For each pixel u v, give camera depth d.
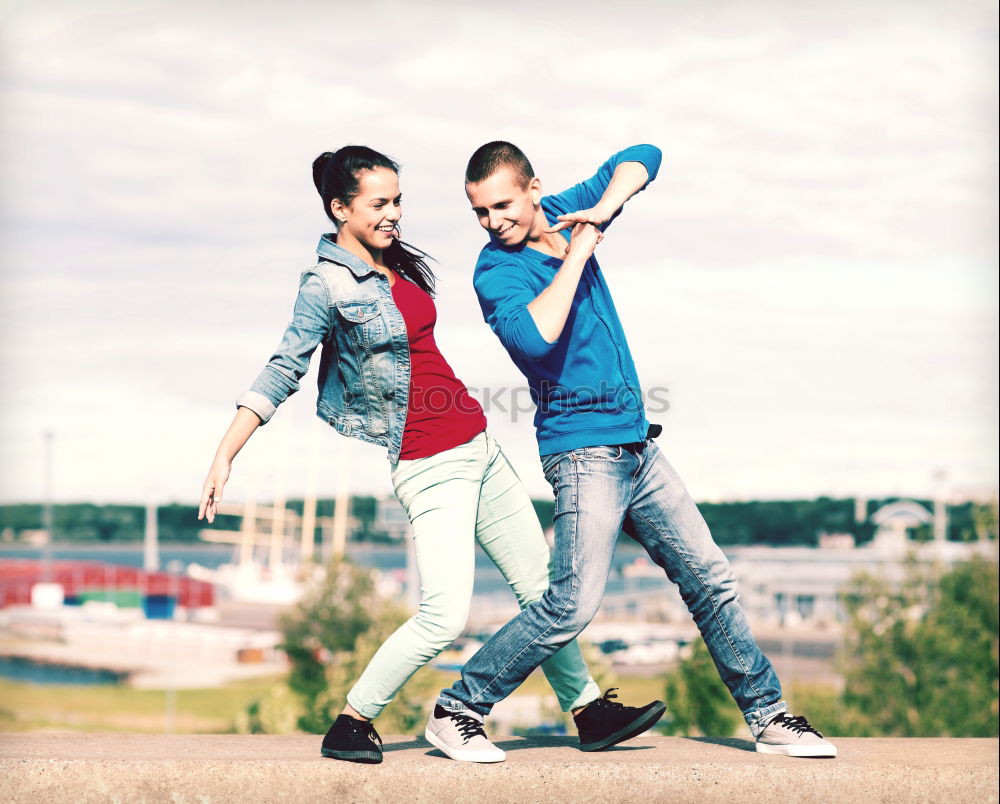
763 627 65.44
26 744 3.55
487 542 3.48
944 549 27.92
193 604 88.44
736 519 94.50
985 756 3.37
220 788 3.19
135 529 193.25
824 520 92.25
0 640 77.38
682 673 22.86
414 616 3.27
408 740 3.70
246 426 3.15
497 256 3.41
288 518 100.75
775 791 3.19
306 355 3.24
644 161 3.48
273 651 70.88
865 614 27.53
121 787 3.18
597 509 3.27
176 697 54.84
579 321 3.33
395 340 3.26
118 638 75.69
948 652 25.88
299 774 3.18
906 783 3.20
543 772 3.20
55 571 86.94
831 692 37.78
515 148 3.37
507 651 3.30
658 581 78.44
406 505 3.33
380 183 3.22
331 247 3.30
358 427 3.38
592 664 26.95
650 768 3.20
